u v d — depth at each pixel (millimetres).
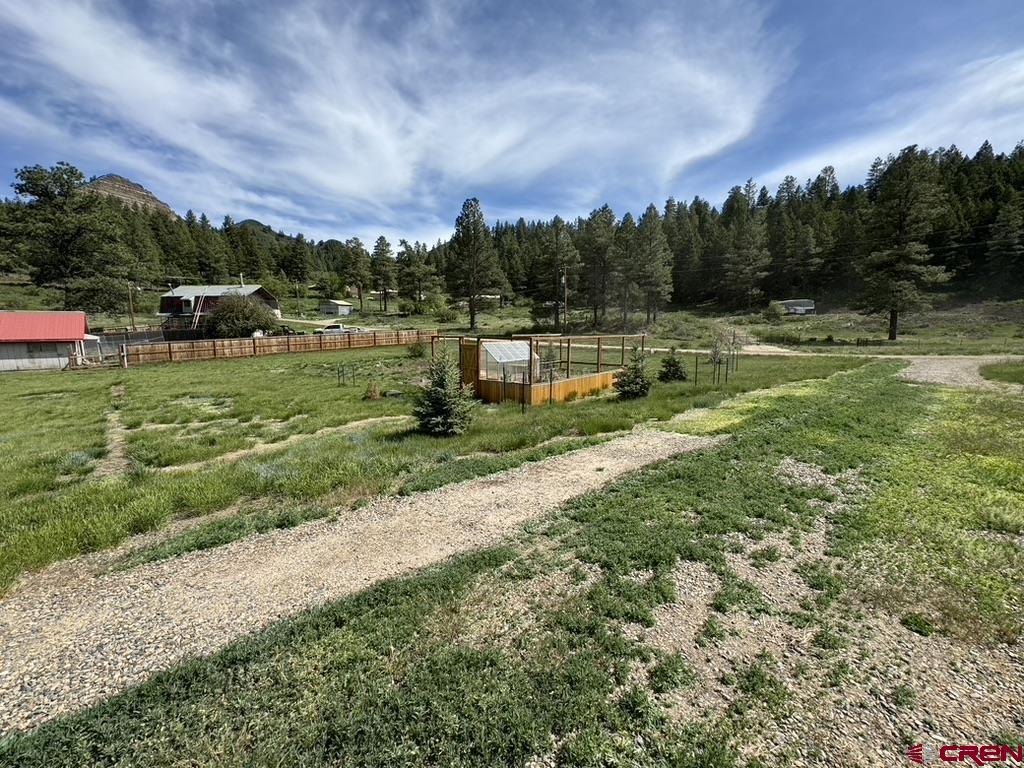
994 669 3182
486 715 2752
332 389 18438
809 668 3176
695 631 3564
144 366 27891
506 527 5543
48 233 37562
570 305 52656
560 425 10422
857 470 7152
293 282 92688
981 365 20703
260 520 5777
